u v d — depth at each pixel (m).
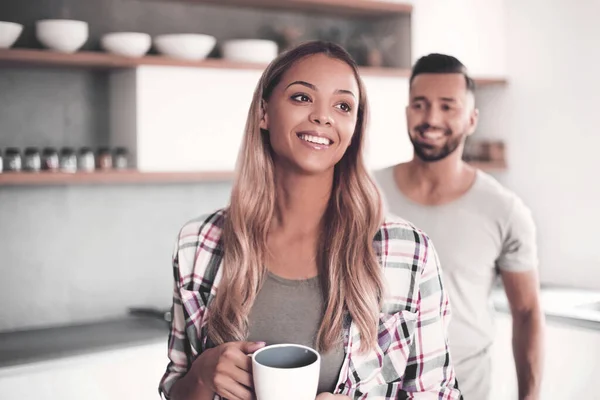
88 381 2.43
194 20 3.10
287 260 1.11
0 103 2.76
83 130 2.91
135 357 2.53
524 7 3.51
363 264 1.09
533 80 3.50
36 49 2.75
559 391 2.79
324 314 1.07
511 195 1.78
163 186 3.15
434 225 1.76
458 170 1.79
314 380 0.88
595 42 3.23
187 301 1.15
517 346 1.86
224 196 3.31
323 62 1.06
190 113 2.75
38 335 2.73
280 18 3.29
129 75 2.72
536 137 3.51
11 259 2.84
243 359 0.98
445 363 1.15
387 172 1.87
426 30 3.29
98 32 2.91
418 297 1.13
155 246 3.14
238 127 2.87
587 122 3.28
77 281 2.97
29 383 2.32
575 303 2.99
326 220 1.12
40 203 2.88
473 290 1.74
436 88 1.74
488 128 3.73
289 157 1.07
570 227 3.38
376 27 3.44
